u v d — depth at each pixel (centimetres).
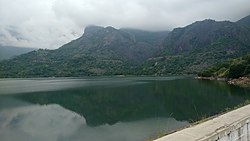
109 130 3597
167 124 3609
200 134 900
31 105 6338
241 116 1170
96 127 3847
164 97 6744
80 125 4025
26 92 9531
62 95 8375
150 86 10369
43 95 8506
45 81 17750
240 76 10562
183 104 5419
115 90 9275
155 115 4409
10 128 3894
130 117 4425
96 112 5128
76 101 6881
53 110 5553
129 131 3444
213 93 6938
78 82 15400
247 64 10638
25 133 3578
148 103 5856
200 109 4647
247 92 6719
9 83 15788
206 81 11731
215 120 1107
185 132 928
